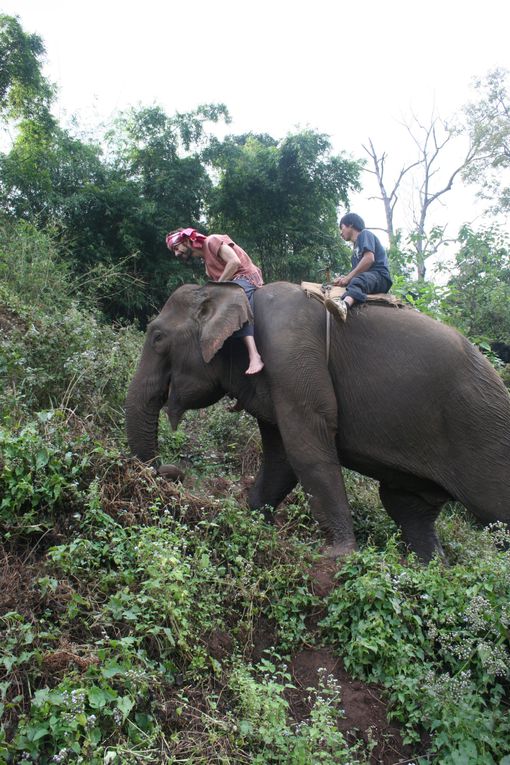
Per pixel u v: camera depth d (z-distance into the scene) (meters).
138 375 5.66
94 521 3.93
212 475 6.45
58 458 4.10
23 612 3.21
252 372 4.98
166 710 3.06
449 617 3.77
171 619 3.39
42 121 15.23
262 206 17.27
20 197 13.39
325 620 4.00
